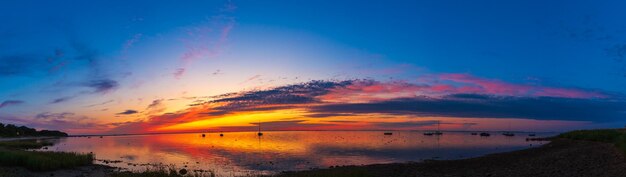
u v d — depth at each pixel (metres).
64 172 34.34
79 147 100.56
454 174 30.47
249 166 46.62
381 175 30.61
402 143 118.88
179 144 122.12
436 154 66.44
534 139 141.88
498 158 46.12
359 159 57.12
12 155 35.84
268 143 125.50
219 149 87.75
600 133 71.44
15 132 177.38
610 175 23.53
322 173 31.45
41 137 199.00
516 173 28.73
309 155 66.44
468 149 80.94
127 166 44.12
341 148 89.31
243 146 103.06
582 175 24.84
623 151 34.34
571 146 57.88
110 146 108.00
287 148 90.94
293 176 31.58
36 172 33.19
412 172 32.53
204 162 52.59
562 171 27.75
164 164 48.38
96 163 46.47
